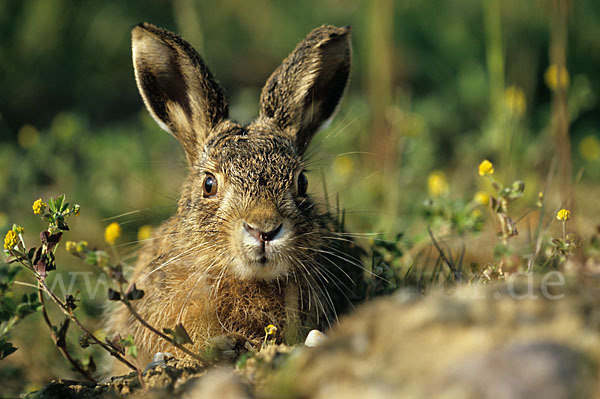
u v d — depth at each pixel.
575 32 19.33
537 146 15.72
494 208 8.78
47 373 9.88
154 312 9.29
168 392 6.58
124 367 9.65
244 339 8.21
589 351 4.87
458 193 14.45
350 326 5.69
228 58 25.86
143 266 10.45
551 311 5.31
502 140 14.74
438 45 21.31
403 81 21.38
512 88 15.40
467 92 19.23
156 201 15.05
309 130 11.14
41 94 22.59
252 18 26.30
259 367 6.27
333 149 16.52
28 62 22.48
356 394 5.10
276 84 10.68
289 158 9.50
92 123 21.91
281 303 9.13
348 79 11.31
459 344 5.13
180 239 9.59
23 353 10.10
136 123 21.34
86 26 23.44
